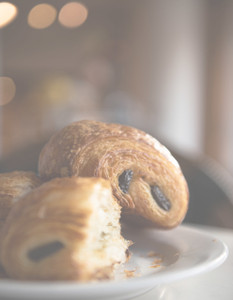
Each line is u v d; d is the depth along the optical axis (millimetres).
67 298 222
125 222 363
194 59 1971
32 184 324
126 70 2154
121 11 2162
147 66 1978
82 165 330
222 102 1994
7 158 682
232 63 1960
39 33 2229
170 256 320
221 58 1981
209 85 2021
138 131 353
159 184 344
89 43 2271
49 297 218
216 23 1994
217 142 2016
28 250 247
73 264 240
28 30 2201
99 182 269
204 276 298
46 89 2201
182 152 624
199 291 272
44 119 2004
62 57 2279
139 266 303
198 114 2014
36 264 246
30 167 679
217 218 601
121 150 336
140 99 1999
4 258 254
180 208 345
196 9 1958
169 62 1947
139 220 353
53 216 246
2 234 262
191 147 1976
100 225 275
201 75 2008
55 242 246
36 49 2248
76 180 262
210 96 2021
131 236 361
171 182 342
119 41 2205
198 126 2016
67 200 249
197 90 1996
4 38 2197
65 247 243
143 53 1988
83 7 1942
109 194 288
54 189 255
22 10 2055
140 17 2002
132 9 2105
